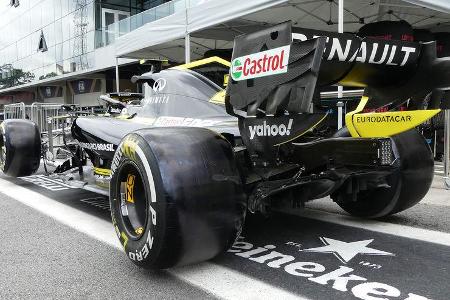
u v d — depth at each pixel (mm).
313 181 2920
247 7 6902
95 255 3238
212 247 2555
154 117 4012
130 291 2584
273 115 2680
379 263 2939
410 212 4316
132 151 2688
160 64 4852
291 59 2506
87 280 2760
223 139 2740
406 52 2998
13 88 31625
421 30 8234
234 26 9477
